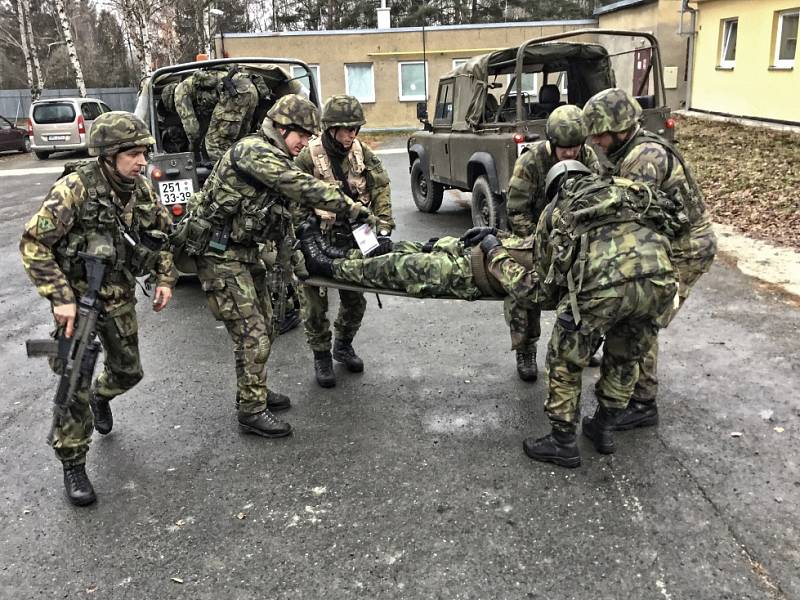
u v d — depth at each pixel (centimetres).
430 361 446
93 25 4716
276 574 254
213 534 279
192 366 454
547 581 245
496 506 289
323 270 358
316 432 358
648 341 299
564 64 764
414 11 3478
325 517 286
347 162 382
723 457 318
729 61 1619
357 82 2212
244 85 589
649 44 714
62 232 274
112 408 395
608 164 327
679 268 330
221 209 327
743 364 416
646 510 282
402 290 339
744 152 1173
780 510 279
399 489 304
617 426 344
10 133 2100
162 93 630
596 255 275
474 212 764
